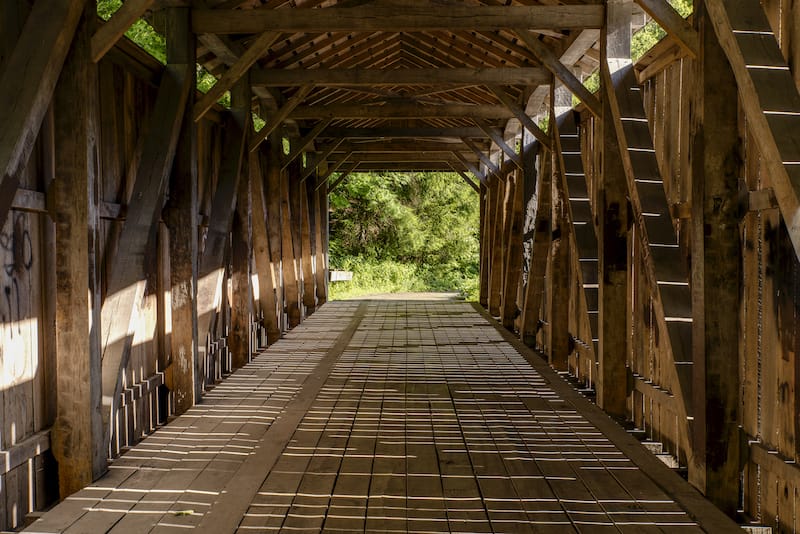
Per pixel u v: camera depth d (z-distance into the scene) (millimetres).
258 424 4328
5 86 2889
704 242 3238
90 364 3305
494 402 4969
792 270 2893
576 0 5480
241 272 6430
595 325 5512
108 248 4012
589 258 5719
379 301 13844
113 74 4016
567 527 2803
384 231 23953
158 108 4508
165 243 4918
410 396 5141
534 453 3768
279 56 7184
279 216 8461
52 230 3420
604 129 4895
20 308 3107
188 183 4766
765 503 3115
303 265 11672
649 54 4473
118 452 3896
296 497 3094
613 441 3992
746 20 2902
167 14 4734
